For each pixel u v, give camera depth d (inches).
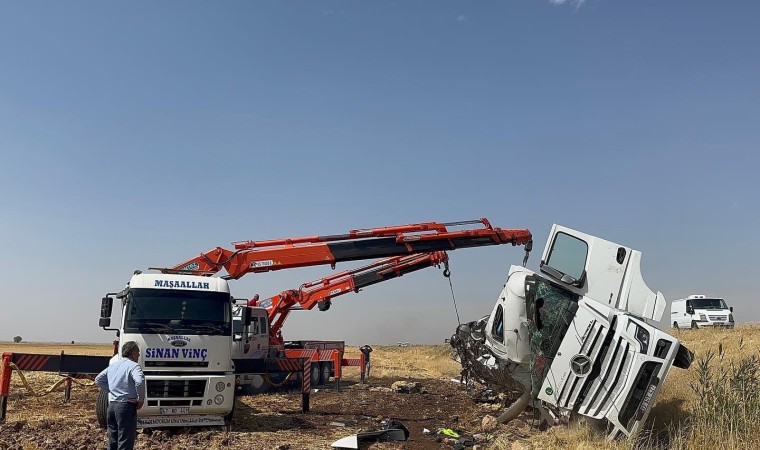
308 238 627.8
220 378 491.5
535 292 480.4
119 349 480.7
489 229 646.5
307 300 868.6
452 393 813.9
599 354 435.5
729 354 722.2
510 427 510.3
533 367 472.7
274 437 469.7
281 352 881.5
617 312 438.0
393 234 636.1
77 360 527.2
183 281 514.6
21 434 441.4
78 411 586.2
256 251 620.1
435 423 563.2
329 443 450.3
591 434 415.8
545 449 390.9
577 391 436.1
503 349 491.2
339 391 824.3
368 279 839.1
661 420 455.8
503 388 574.2
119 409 339.6
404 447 435.2
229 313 517.3
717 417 387.9
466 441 456.8
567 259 480.7
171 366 483.8
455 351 671.1
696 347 871.7
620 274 465.4
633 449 382.9
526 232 655.1
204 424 486.0
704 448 350.9
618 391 416.8
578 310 451.2
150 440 435.2
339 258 627.5
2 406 504.1
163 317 491.5
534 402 482.6
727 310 1407.5
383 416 602.9
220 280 529.3
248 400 705.0
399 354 2154.3
